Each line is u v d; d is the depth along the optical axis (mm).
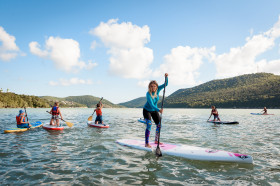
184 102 193250
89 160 4176
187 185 2926
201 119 17969
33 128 9812
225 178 3211
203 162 4137
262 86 159000
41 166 3766
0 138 6941
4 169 3582
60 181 3049
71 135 7660
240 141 6508
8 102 105250
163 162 4082
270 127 10992
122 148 5297
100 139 6734
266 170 3611
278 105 108438
